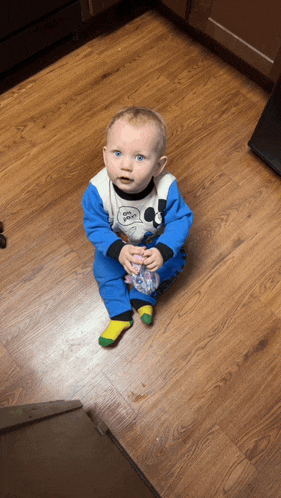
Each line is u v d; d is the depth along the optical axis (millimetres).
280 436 1354
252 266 1579
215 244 1612
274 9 1484
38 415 929
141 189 1175
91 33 2008
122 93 1889
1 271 1585
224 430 1365
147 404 1401
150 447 1348
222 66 1937
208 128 1809
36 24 1763
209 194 1690
